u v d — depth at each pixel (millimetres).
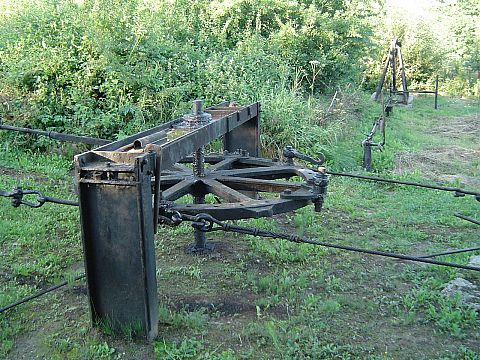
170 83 10070
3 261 5523
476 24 25641
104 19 10320
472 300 4988
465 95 21312
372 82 19641
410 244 6523
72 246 6027
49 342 4090
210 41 12375
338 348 4117
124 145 4355
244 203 4379
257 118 6469
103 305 4078
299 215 7277
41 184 7789
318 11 14617
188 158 6270
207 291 5012
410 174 9703
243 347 4074
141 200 3701
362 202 8156
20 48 9969
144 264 3834
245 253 5973
